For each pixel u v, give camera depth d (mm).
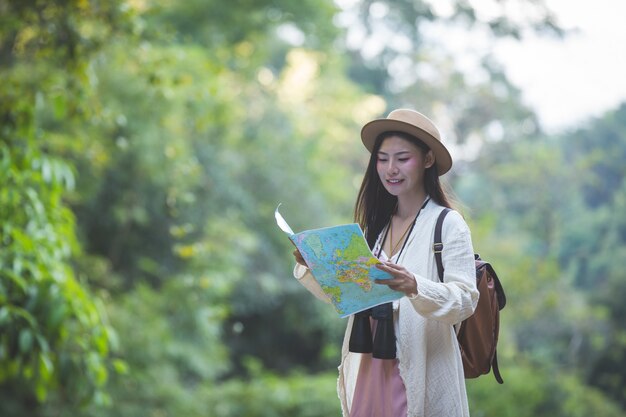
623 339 29391
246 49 23531
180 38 20531
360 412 3908
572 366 29062
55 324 6621
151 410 15500
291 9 21891
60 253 7250
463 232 3811
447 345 3830
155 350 15727
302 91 31250
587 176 40438
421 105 43562
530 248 40906
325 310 22938
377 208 4113
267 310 23469
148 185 16906
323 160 26938
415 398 3773
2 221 6996
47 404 14109
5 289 6711
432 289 3566
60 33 8477
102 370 7020
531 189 39875
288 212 21812
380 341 3814
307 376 23469
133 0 14219
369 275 3549
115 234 18250
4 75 8602
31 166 7285
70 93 8711
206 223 18469
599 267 40125
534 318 27984
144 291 16625
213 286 16594
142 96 15086
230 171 19609
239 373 24250
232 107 17422
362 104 34688
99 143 13945
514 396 21516
